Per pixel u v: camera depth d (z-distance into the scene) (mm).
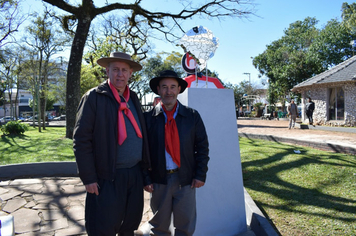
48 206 3660
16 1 12953
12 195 4059
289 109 13898
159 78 2354
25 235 2863
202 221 2799
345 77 14469
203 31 3465
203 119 2848
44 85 19297
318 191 3844
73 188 4406
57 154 6422
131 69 2352
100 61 2174
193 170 2359
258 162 5730
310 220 3031
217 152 2920
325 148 6531
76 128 1907
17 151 7012
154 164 2330
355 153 5711
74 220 3242
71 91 9094
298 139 7691
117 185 2016
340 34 21047
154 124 2373
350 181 4047
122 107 2086
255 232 3002
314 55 22359
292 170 4902
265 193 4020
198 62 3525
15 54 19062
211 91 2910
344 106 14859
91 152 1931
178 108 2375
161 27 13062
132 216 2166
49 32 16109
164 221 2408
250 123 20391
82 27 9195
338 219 2973
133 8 10844
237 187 3027
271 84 29250
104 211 1942
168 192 2318
